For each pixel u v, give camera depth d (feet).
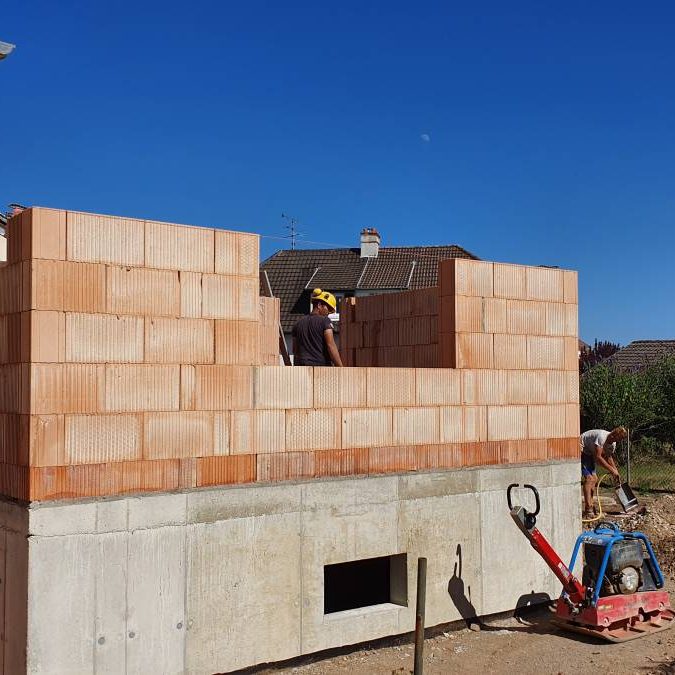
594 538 24.09
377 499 21.56
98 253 17.07
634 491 47.39
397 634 21.80
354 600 25.26
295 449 20.07
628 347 104.53
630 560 23.93
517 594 24.63
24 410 16.29
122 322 17.35
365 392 21.45
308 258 104.53
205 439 18.54
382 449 21.74
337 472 20.84
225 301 18.93
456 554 23.22
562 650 22.00
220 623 18.63
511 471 24.62
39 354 16.24
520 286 25.12
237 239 19.13
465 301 23.76
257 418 19.42
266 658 19.39
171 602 17.89
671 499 44.45
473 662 20.97
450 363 23.68
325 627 20.42
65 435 16.52
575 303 26.58
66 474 16.52
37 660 15.98
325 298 23.81
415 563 22.33
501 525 24.34
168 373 18.01
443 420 23.08
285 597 19.74
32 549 16.03
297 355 23.61
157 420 17.81
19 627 16.22
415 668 17.60
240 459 19.11
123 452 17.30
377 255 101.86
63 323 16.56
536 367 25.44
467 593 23.45
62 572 16.39
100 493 16.97
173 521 17.98
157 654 17.65
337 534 20.75
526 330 25.22
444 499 23.02
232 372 19.01
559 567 23.31
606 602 23.12
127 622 17.24
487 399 24.14
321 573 20.42
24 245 16.53
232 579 18.86
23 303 16.48
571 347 26.43
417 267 97.35
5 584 16.87
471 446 23.73
